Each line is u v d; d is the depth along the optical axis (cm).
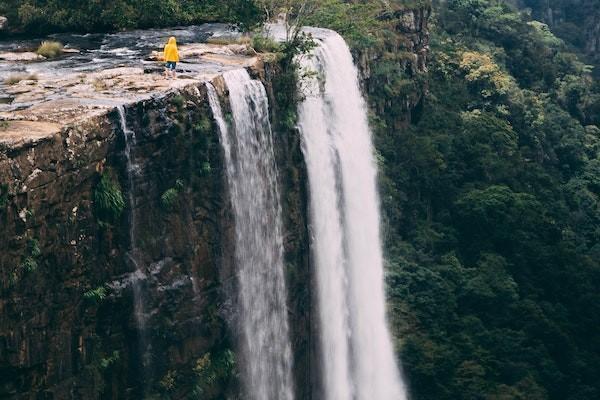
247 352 4522
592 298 6931
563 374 6481
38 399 3512
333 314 5456
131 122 3831
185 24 6094
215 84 4294
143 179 3888
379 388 5981
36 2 5688
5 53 5094
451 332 6431
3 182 3253
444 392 6112
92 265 3672
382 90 7219
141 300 3897
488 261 6875
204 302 4228
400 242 6850
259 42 5141
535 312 6612
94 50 5262
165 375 4053
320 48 5547
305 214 5062
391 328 6222
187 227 4106
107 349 3791
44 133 3447
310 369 5191
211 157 4206
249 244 4516
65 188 3516
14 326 3356
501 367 6300
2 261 3275
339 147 5678
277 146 4825
